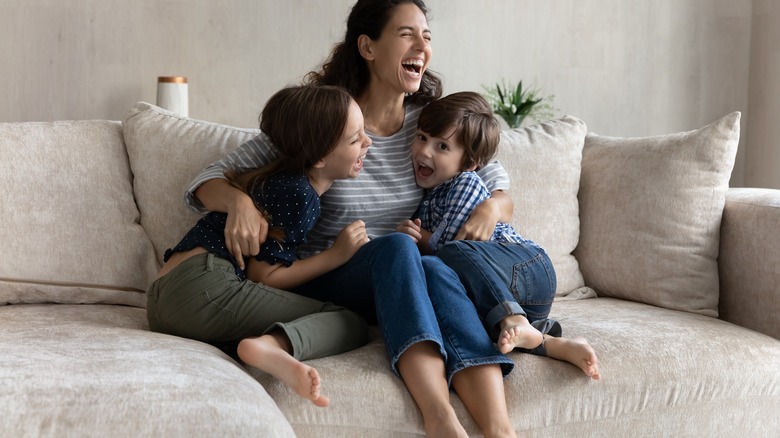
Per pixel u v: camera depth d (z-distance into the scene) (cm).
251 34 430
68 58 416
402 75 206
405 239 175
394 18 204
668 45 462
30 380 131
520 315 174
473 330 165
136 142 216
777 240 208
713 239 222
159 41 422
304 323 163
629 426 173
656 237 221
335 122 181
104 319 187
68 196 203
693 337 186
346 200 199
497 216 198
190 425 126
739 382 180
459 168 208
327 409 154
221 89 430
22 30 411
